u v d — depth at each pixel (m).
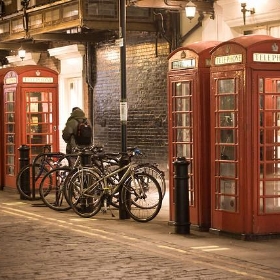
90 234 14.91
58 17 25.66
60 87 30.95
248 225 13.95
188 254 12.71
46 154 19.94
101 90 28.39
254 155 13.90
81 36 28.25
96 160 18.16
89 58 28.86
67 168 18.58
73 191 17.70
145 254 12.73
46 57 32.22
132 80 26.19
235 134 14.09
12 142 22.89
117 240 14.19
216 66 14.43
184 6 21.45
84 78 29.25
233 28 21.48
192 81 15.07
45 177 18.98
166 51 24.30
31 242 14.03
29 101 22.23
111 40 27.56
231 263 11.91
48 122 22.44
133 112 26.14
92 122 28.97
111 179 17.23
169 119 15.77
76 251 13.09
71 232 15.17
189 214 15.02
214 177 14.62
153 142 25.12
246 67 13.71
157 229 15.49
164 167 24.52
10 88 22.61
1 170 23.77
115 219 17.02
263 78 13.84
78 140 21.14
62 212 18.30
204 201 15.11
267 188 14.12
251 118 13.84
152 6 21.14
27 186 20.86
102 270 11.50
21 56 29.81
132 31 24.84
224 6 21.58
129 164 17.00
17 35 28.98
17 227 15.88
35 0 30.73
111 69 27.67
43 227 15.87
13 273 11.35
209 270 11.41
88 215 17.31
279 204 14.20
